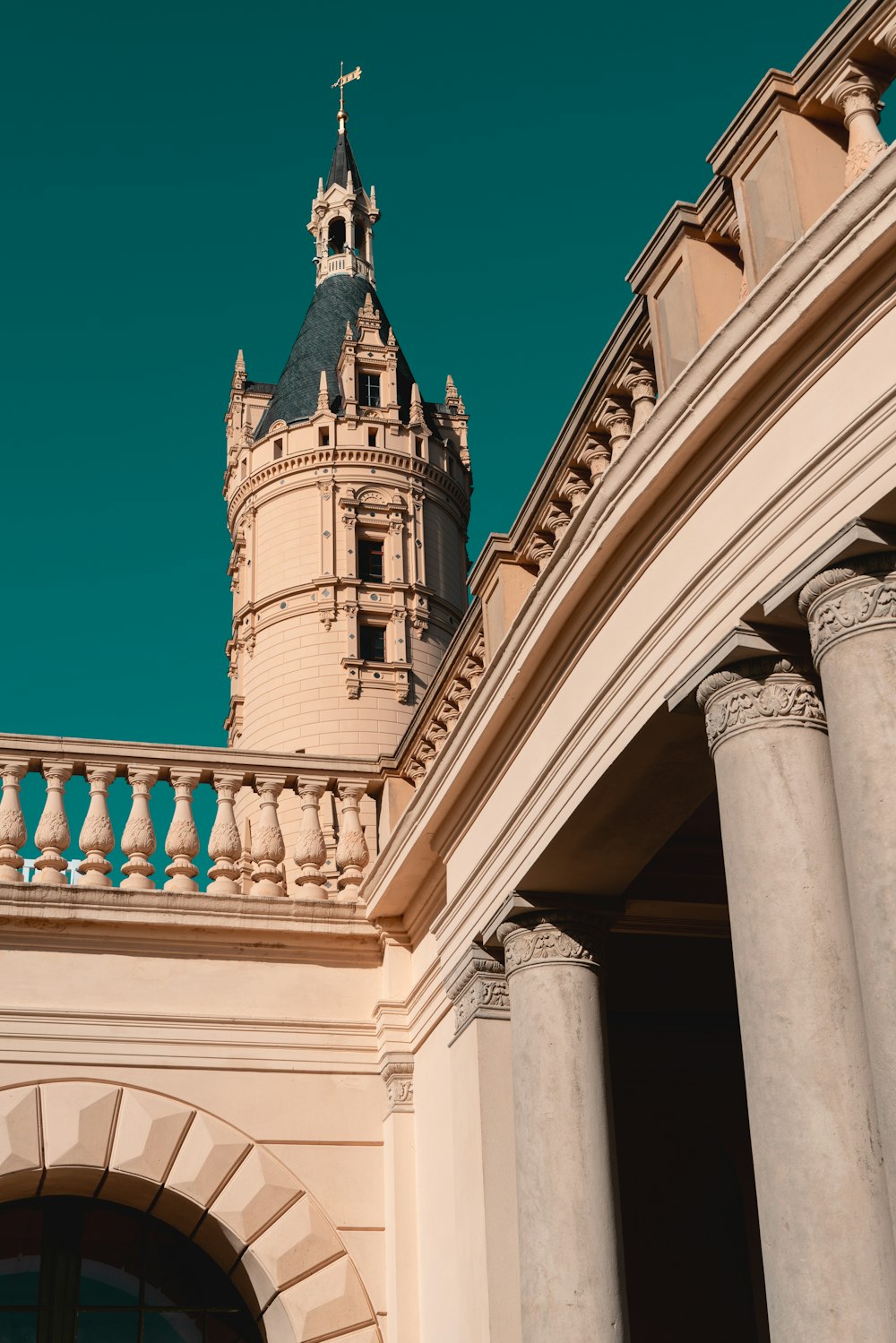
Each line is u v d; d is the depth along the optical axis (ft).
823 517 21.12
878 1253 19.67
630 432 28.76
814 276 20.90
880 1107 18.56
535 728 30.96
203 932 39.99
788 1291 19.84
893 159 19.60
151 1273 38.60
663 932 34.53
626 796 27.78
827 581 20.79
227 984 39.83
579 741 28.32
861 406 20.65
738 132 24.31
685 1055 42.55
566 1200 28.40
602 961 31.22
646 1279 40.27
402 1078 39.11
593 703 27.53
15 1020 37.68
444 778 34.71
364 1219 38.32
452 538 199.93
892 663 20.02
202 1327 38.42
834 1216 19.79
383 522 191.21
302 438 194.08
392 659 184.96
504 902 31.24
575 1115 29.22
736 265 26.21
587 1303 27.53
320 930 40.57
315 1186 38.34
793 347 21.85
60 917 38.50
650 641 25.58
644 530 25.88
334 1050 39.91
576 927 30.96
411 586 188.85
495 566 34.09
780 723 22.45
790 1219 20.04
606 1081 30.07
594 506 26.35
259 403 207.51
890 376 20.17
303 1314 36.83
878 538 20.27
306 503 190.70
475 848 34.35
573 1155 28.84
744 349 22.29
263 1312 37.52
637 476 25.16
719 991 42.24
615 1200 28.91
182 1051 38.68
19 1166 36.40
